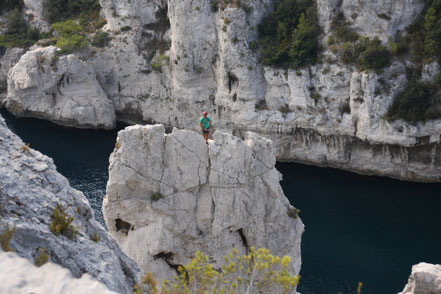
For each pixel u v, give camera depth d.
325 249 45.97
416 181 57.56
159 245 29.23
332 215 51.34
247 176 29.80
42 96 72.62
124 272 17.70
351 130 57.47
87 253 16.03
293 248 31.72
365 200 54.09
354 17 56.62
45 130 71.12
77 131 71.31
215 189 29.62
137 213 29.73
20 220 15.58
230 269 18.34
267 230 30.94
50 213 16.69
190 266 17.66
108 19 72.44
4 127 20.11
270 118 61.50
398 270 43.03
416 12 54.59
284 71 59.53
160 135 29.05
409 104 54.00
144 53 70.25
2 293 13.13
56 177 18.62
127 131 28.92
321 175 59.91
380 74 54.22
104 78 73.75
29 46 78.38
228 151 29.34
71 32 73.12
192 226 29.72
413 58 54.41
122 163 28.92
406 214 51.44
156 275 29.59
